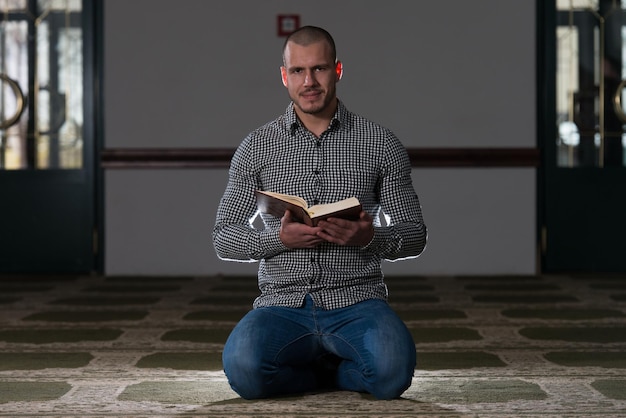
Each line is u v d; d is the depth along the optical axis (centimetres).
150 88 713
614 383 329
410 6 708
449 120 711
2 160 718
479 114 711
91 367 363
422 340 424
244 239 301
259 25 709
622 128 717
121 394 315
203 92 712
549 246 718
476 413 285
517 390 318
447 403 298
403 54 709
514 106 711
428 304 547
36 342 423
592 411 287
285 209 283
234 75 711
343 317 300
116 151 711
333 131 307
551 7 713
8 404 300
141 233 717
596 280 671
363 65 709
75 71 716
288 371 305
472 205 714
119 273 719
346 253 302
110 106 713
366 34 708
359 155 305
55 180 719
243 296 594
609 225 718
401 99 711
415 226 305
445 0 708
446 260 716
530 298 573
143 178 715
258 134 313
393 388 296
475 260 716
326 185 304
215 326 470
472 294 594
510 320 484
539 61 715
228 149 710
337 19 708
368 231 281
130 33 711
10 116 716
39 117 718
